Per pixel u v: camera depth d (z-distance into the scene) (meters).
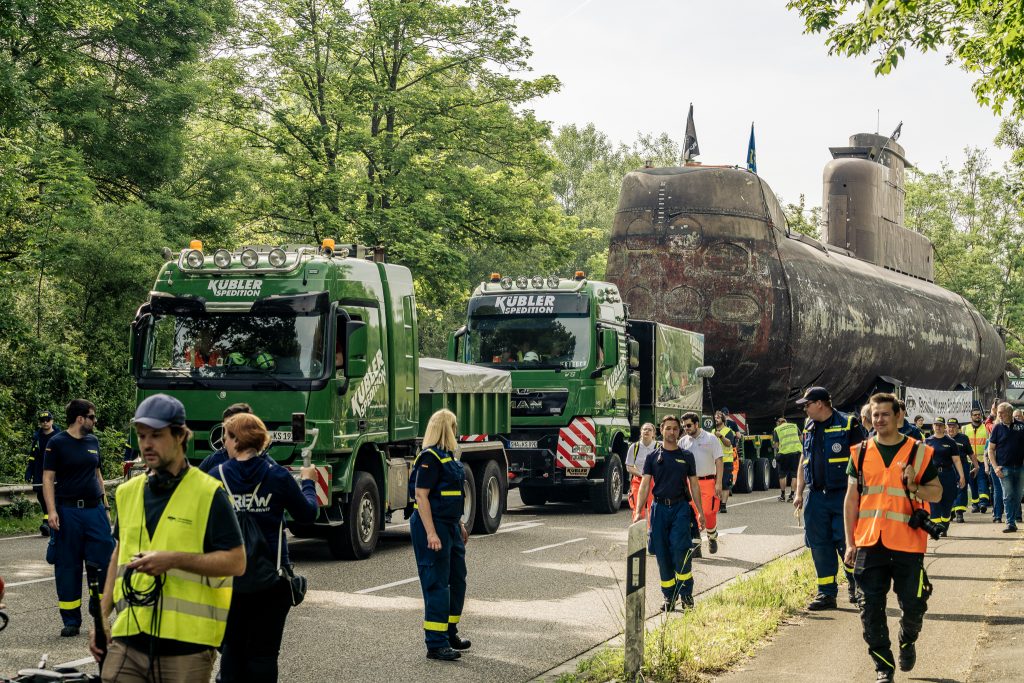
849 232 37.56
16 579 12.32
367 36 31.08
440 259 30.70
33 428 23.72
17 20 19.94
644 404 23.38
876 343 32.62
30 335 23.28
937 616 10.09
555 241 34.62
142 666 4.59
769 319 26.34
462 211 32.25
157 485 4.68
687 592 10.34
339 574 12.88
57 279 24.78
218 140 32.22
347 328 13.55
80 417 9.24
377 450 14.93
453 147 32.44
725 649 8.33
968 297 79.00
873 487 7.60
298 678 7.82
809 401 10.59
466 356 21.23
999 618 9.93
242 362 13.65
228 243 27.88
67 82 24.34
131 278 24.14
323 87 31.89
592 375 20.61
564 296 20.94
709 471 13.85
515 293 21.20
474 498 16.80
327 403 13.46
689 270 26.41
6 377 23.53
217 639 4.71
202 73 30.47
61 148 24.11
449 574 8.73
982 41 12.73
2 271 22.20
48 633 9.32
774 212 27.61
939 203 85.62
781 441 24.94
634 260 26.73
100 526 9.32
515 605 10.89
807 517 10.57
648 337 23.36
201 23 27.27
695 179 26.70
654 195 26.81
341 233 29.98
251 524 5.79
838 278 30.52
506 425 18.88
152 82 26.39
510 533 17.28
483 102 33.25
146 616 4.59
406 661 8.39
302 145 31.67
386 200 31.75
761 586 11.02
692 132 29.28
